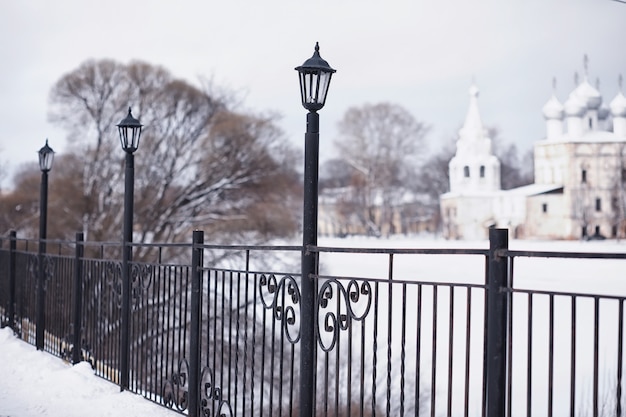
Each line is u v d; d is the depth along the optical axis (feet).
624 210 234.58
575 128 248.93
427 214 273.95
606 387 48.16
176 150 109.60
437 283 12.89
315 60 14.87
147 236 106.52
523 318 72.13
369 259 146.82
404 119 272.10
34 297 32.91
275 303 16.46
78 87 111.65
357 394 46.52
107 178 109.19
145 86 112.57
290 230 101.86
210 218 104.88
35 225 111.04
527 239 240.94
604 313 76.59
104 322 25.39
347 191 272.31
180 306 20.25
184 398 19.66
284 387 38.32
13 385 24.40
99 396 22.27
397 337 55.52
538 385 52.01
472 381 51.72
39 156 36.78
